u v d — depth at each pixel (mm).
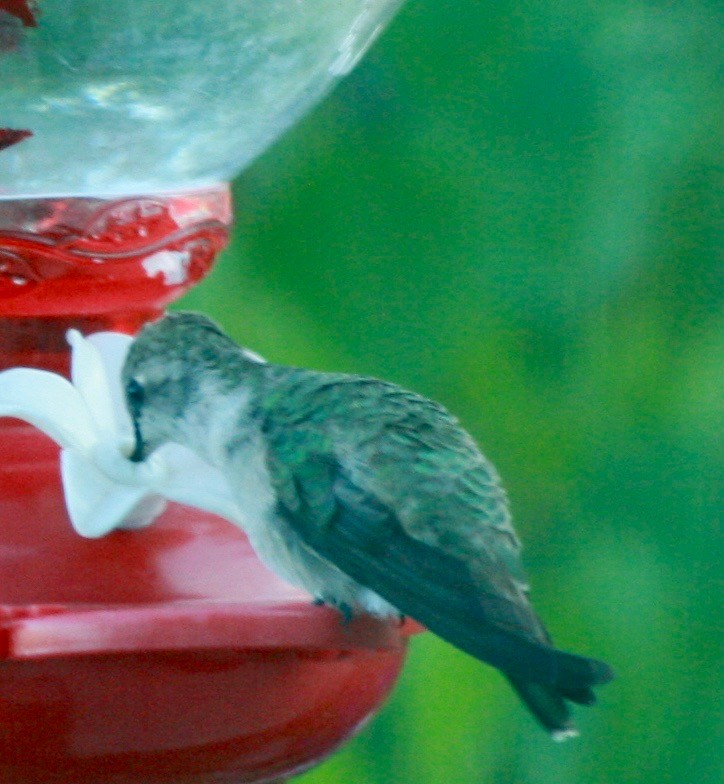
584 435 9734
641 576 9695
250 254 9523
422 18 9484
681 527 9695
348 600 6543
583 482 9773
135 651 5758
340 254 9469
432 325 9477
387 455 6672
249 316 9438
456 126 9461
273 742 6348
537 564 9828
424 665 9539
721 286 9602
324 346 9414
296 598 6613
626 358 9734
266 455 6758
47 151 6844
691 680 9641
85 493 6590
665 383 9719
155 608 5926
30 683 5926
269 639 5930
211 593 6523
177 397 7008
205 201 7227
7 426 6914
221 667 6059
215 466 6980
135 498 6594
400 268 9461
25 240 6863
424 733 9453
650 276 9586
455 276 9469
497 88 9438
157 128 6938
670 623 9656
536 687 6098
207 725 6164
